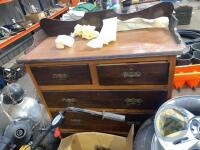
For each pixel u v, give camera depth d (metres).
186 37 1.92
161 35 0.97
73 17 1.31
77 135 1.12
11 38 1.95
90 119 1.22
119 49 0.89
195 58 1.40
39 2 3.33
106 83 0.98
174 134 0.72
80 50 0.95
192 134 0.70
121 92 1.01
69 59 0.90
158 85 0.94
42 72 1.02
